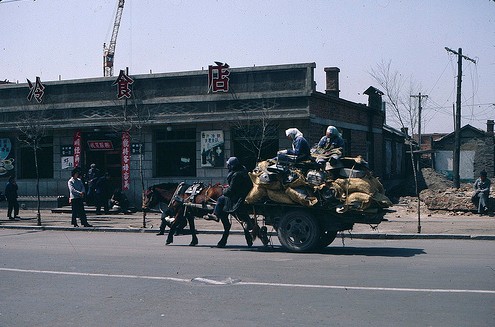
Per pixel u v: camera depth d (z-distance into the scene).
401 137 40.75
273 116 23.95
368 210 13.09
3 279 10.65
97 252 14.14
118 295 9.12
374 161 33.31
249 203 14.02
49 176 28.56
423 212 23.86
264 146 24.81
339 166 13.48
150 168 26.50
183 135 26.23
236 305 8.30
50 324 7.50
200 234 19.00
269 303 8.37
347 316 7.57
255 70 24.52
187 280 10.19
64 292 9.42
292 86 24.11
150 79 26.22
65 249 14.85
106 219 23.36
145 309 8.18
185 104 25.58
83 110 27.27
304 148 13.79
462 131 59.91
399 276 10.23
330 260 12.30
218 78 24.86
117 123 26.31
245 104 24.72
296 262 12.06
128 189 26.78
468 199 23.05
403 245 15.32
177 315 7.80
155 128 26.50
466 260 12.09
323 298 8.60
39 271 11.42
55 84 27.77
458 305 8.05
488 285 9.34
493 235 16.52
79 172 20.94
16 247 15.45
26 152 29.08
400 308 7.93
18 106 28.41
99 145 27.41
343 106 28.33
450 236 16.78
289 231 13.68
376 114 33.44
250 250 14.27
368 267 11.29
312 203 13.27
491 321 7.24
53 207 27.53
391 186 37.56
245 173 14.20
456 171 37.44
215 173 25.45
